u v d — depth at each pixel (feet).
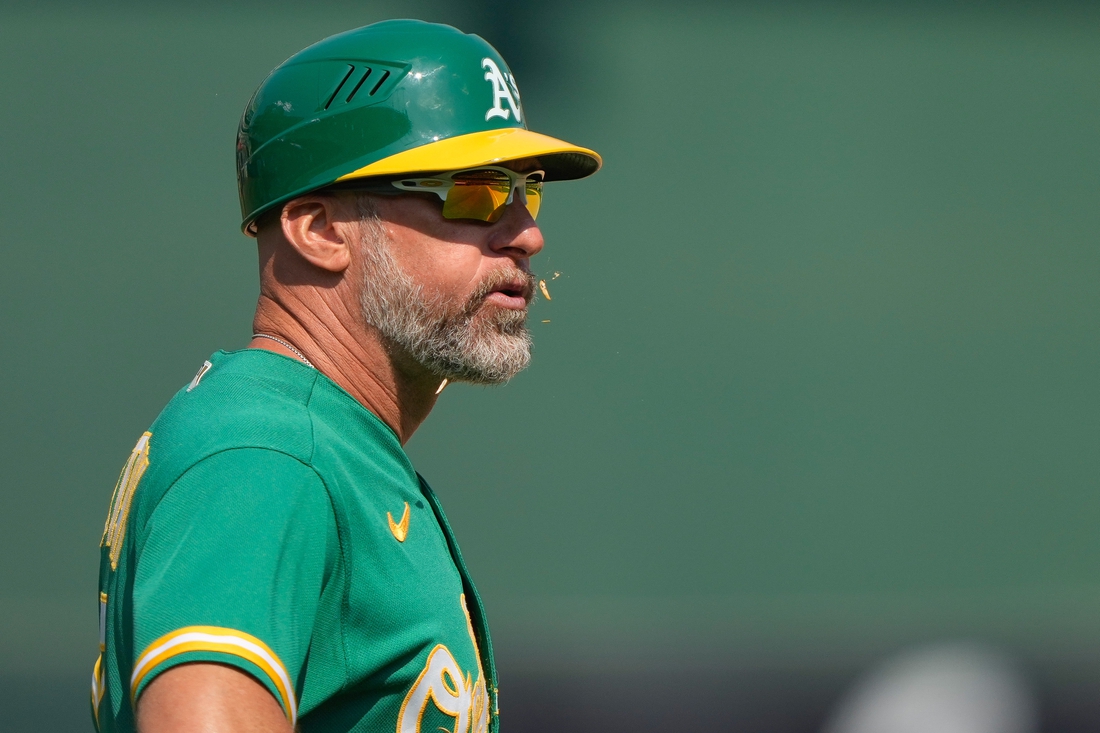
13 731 68.54
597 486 85.35
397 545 19.74
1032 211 88.99
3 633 78.74
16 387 80.79
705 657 81.20
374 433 20.98
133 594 16.31
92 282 81.71
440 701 19.43
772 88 87.40
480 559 83.71
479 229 22.89
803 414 87.30
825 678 77.61
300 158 22.24
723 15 86.84
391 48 22.68
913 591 86.48
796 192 87.61
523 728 72.02
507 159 22.22
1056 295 88.99
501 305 23.29
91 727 70.44
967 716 73.72
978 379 88.43
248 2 83.20
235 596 15.57
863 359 87.76
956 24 88.48
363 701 18.62
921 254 88.22
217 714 14.66
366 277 22.43
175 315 82.43
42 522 80.53
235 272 83.35
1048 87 89.15
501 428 84.69
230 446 17.53
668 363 86.43
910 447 87.71
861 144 87.92
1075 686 75.66
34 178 81.25
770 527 86.38
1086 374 89.04
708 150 87.04
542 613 83.87
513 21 84.28
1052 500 88.02
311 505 17.47
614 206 86.22
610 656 81.41
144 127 82.28
